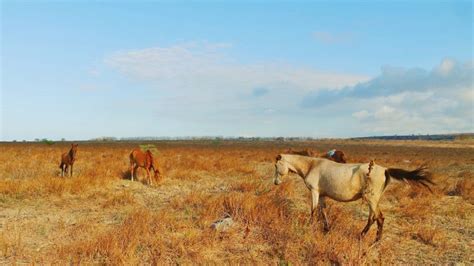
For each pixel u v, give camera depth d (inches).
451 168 968.3
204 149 1990.7
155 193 520.4
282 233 308.7
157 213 364.8
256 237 311.7
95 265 251.8
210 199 424.8
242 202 383.6
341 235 307.0
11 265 250.1
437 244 311.1
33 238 309.1
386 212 420.8
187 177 658.8
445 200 500.1
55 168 780.0
